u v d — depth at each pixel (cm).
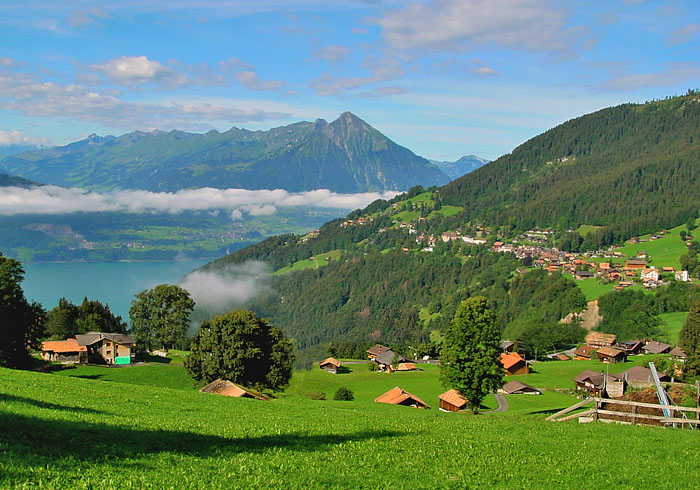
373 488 1709
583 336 16550
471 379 5494
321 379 10469
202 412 3216
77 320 11188
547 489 1823
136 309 10725
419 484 1777
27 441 1839
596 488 1856
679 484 1944
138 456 1833
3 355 6838
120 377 7762
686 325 7775
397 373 11238
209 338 6562
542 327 16288
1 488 1398
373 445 2262
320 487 1677
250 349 6512
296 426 2712
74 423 2247
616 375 8794
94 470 1623
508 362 11050
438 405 7450
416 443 2359
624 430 2841
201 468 1761
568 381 10269
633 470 2081
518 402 7894
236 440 2217
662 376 8156
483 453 2234
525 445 2423
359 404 5488
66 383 3847
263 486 1636
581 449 2380
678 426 3036
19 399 2770
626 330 16538
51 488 1441
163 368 8594
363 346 16100
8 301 6725
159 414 2975
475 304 5534
